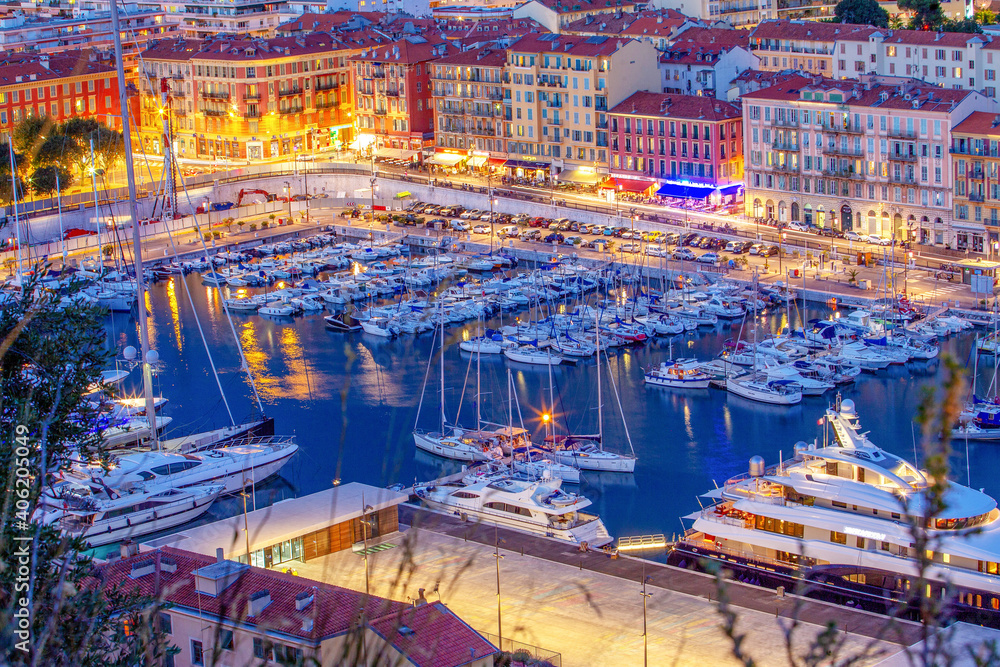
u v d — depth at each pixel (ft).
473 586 285.43
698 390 495.82
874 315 558.56
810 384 483.92
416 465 419.95
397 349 561.84
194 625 209.15
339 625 193.98
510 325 582.76
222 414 477.36
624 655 252.62
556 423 462.19
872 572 287.69
